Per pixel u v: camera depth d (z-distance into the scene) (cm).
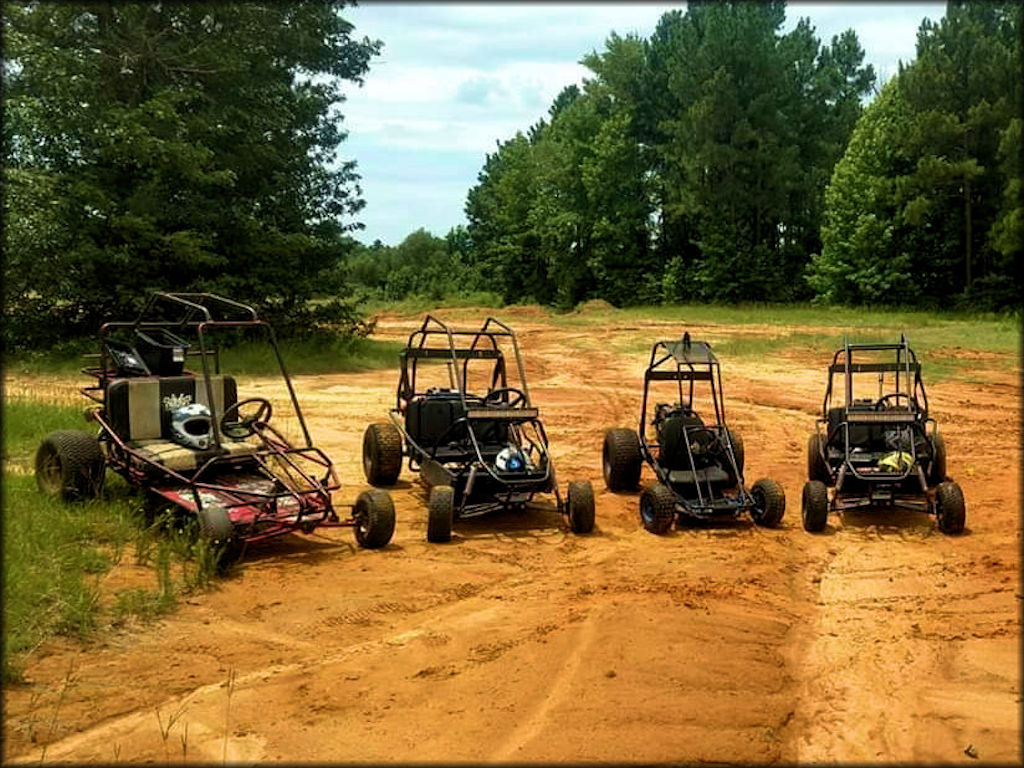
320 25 2767
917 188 4341
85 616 688
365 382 2125
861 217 4559
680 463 1052
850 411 1070
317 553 884
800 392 1970
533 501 1052
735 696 582
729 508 980
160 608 726
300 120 2800
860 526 1005
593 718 547
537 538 951
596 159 5956
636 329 3597
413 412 1103
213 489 862
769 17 5606
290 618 720
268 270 2600
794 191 5450
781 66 5262
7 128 2211
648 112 6038
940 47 4303
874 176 4616
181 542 841
